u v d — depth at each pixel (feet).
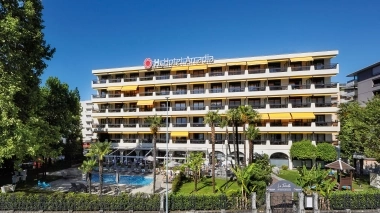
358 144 128.47
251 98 177.88
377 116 115.44
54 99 148.56
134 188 121.90
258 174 91.35
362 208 86.69
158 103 196.13
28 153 96.78
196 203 87.81
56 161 184.75
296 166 164.25
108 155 173.27
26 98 104.47
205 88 188.34
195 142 182.09
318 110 161.48
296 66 170.60
